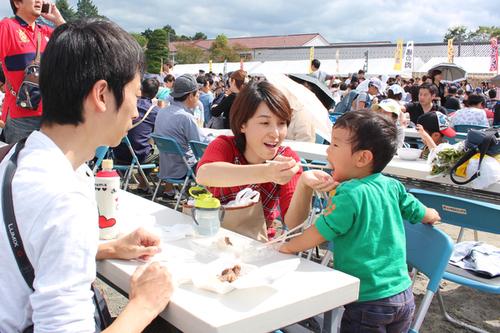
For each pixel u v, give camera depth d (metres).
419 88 6.54
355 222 1.52
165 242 1.52
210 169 1.81
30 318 0.99
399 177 3.62
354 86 12.20
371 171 1.65
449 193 3.24
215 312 1.06
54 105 1.03
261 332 1.07
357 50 41.75
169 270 1.18
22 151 1.02
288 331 1.57
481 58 26.83
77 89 1.00
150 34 57.97
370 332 1.53
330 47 43.28
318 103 3.64
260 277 1.20
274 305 1.10
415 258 1.86
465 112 6.97
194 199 1.70
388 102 4.49
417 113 6.38
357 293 1.27
